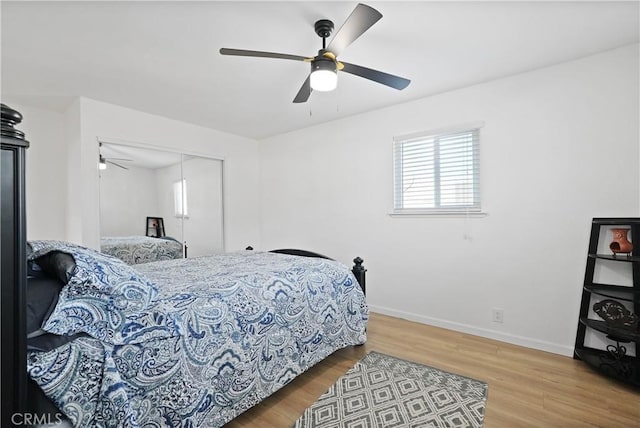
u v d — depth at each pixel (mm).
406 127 3051
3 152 681
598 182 2150
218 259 2578
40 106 2992
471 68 2344
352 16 1354
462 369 2078
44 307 1018
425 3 1596
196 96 2828
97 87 2594
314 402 1730
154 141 3318
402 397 1764
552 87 2311
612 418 1568
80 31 1797
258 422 1570
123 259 3092
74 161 2881
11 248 691
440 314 2885
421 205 2998
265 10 1638
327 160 3695
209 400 1368
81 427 962
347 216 3529
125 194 3117
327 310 2088
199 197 3807
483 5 1615
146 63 2203
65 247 1262
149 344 1190
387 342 2535
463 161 2750
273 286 1801
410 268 3062
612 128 2100
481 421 1554
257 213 4484
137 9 1607
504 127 2518
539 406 1672
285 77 2453
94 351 1035
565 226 2279
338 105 3125
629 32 1880
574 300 2250
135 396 1134
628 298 1904
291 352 1804
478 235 2668
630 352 2051
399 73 2416
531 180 2408
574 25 1799
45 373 911
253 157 4438
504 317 2545
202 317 1404
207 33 1844
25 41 1889
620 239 2008
